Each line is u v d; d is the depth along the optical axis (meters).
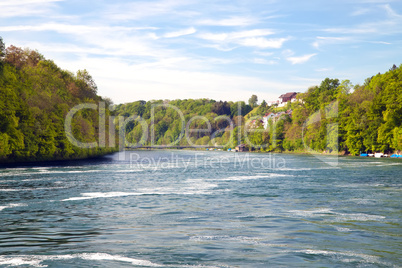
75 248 18.27
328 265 15.88
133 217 26.36
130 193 39.16
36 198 35.25
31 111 97.94
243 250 17.95
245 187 44.97
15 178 53.88
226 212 28.36
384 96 133.62
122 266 15.71
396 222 24.48
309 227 23.03
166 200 34.38
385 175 60.62
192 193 39.34
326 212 28.22
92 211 28.67
